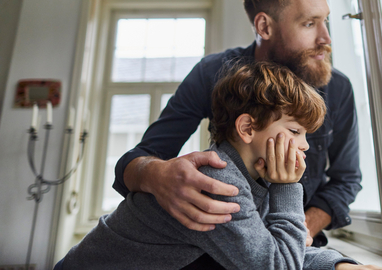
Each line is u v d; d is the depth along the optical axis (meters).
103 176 2.48
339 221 1.05
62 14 2.24
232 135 0.74
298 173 0.68
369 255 0.99
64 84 2.13
